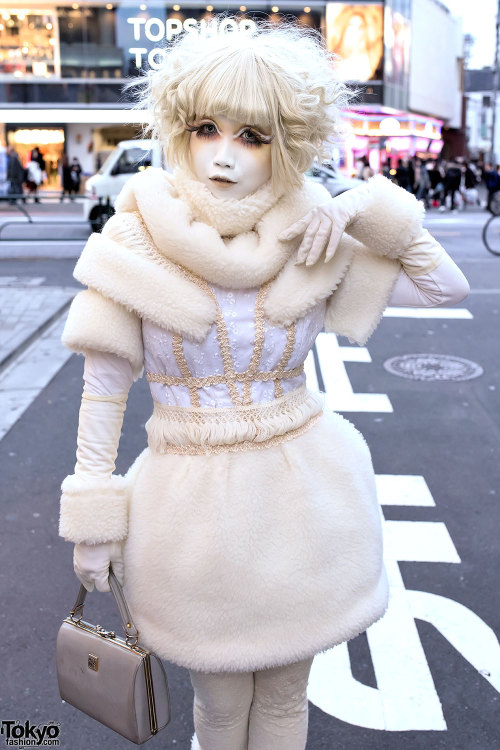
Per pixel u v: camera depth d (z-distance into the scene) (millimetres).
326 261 1686
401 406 5965
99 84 24984
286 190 1693
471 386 6461
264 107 1582
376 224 1714
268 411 1754
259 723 1928
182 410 1739
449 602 3385
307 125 1639
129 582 1747
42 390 6371
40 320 8445
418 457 4984
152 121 1745
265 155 1658
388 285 1828
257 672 1888
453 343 7809
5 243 15438
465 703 2764
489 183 24891
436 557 3766
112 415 1718
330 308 1866
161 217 1609
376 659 2994
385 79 28250
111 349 1657
